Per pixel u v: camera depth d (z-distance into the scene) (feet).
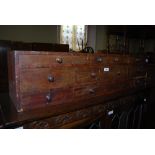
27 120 2.44
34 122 2.60
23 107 2.66
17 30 9.51
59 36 11.25
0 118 2.43
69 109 2.92
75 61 3.22
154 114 5.38
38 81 2.75
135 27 10.80
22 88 2.61
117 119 4.21
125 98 4.30
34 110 2.75
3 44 5.60
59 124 2.91
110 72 4.00
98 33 13.07
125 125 4.54
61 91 3.08
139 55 4.79
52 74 2.90
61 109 2.89
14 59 2.53
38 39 10.31
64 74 3.08
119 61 4.18
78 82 3.33
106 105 3.76
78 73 3.30
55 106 2.99
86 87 3.50
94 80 3.64
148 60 5.17
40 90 2.79
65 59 3.05
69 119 3.05
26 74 2.62
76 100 3.34
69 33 11.69
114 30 11.63
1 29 9.05
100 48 13.34
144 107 5.12
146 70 5.09
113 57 4.00
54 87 2.96
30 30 9.93
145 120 5.24
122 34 12.07
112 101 3.90
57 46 6.65
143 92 4.95
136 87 4.82
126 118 4.53
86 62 3.41
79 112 3.19
